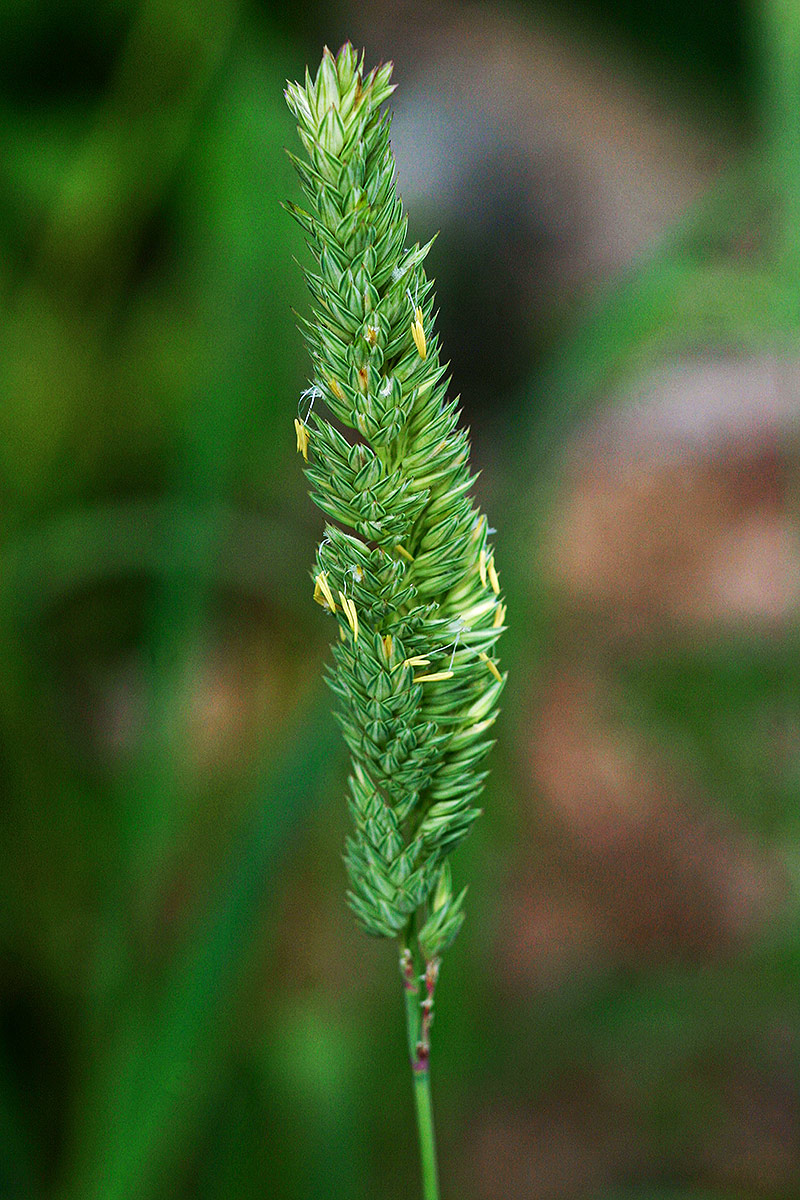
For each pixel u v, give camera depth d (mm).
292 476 589
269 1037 380
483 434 1077
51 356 613
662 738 627
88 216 593
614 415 1030
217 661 541
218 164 496
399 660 218
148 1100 290
